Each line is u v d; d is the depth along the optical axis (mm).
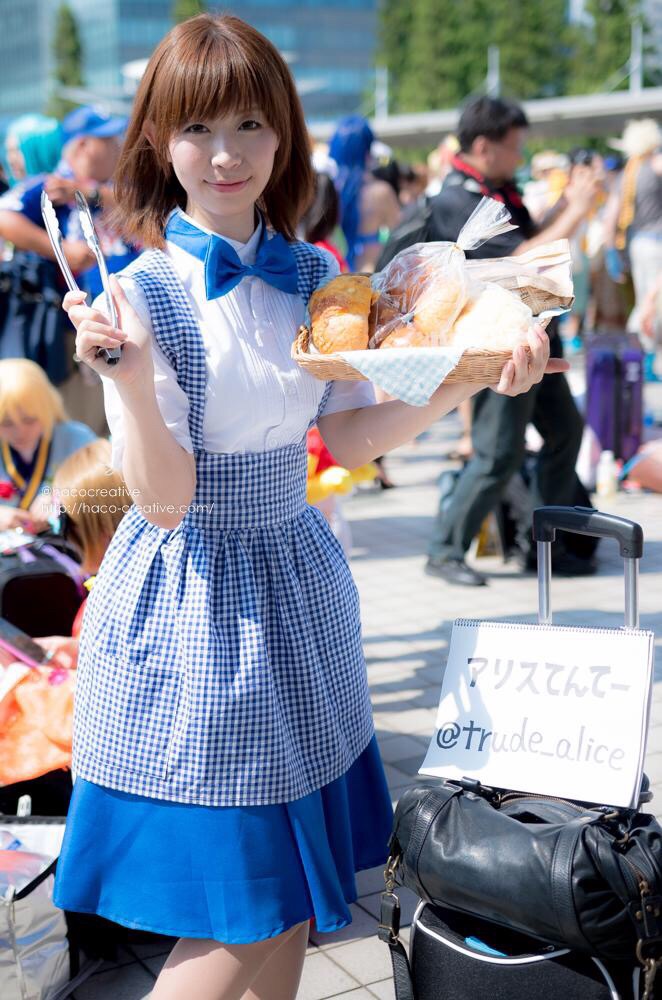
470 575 5715
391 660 4715
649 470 7176
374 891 3006
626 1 56125
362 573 6012
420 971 2072
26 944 2430
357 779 2113
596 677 2055
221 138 1862
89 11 113312
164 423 1788
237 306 1926
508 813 2033
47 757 2873
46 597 3324
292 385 1956
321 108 113750
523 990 1944
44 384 4008
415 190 11820
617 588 5523
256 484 1950
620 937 1825
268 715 1881
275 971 2115
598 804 2045
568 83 59969
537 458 5895
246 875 1854
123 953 2758
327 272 2135
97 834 1935
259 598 1925
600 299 11680
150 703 1887
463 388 2021
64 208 4977
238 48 1836
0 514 3516
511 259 2115
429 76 62875
